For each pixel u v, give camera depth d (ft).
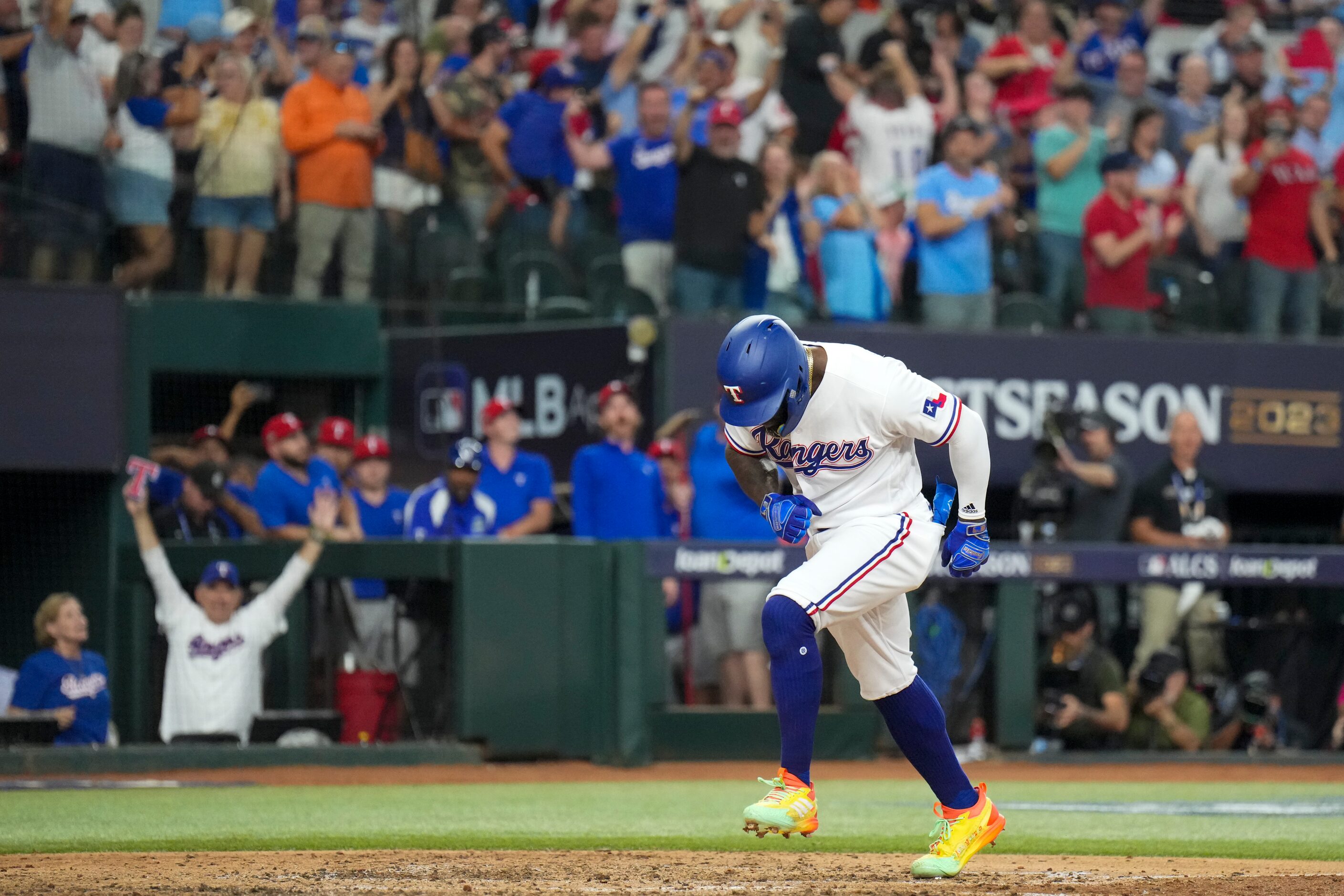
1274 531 160.76
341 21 136.67
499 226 141.18
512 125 140.46
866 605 52.49
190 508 124.98
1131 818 82.07
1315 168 155.63
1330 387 153.07
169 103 130.62
